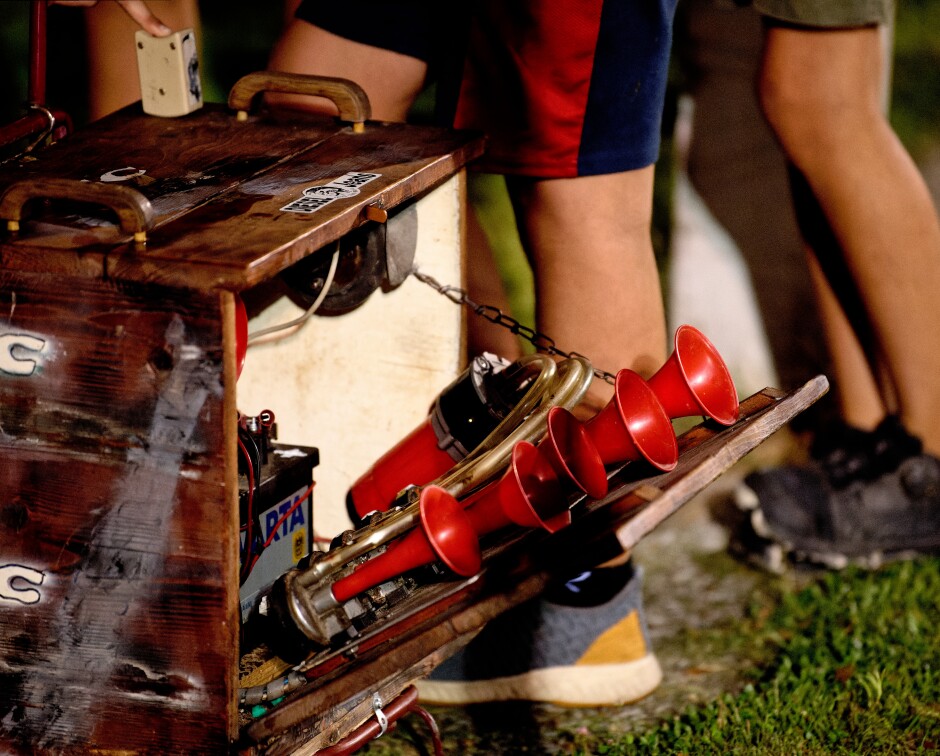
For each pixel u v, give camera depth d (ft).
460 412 9.39
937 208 22.29
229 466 7.13
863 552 13.35
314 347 10.68
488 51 10.71
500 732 10.90
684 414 8.96
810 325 16.10
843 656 11.66
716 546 14.15
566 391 8.97
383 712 8.43
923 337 13.37
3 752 7.98
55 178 8.56
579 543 7.55
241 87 10.04
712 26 15.75
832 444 14.21
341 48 11.35
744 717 10.89
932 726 10.73
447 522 7.95
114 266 6.97
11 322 7.22
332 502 10.97
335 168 8.86
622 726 10.98
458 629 7.55
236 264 6.82
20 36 24.45
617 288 11.05
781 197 15.93
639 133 10.80
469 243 12.26
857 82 12.60
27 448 7.39
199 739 7.59
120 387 7.16
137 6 9.99
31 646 7.73
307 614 8.06
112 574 7.47
